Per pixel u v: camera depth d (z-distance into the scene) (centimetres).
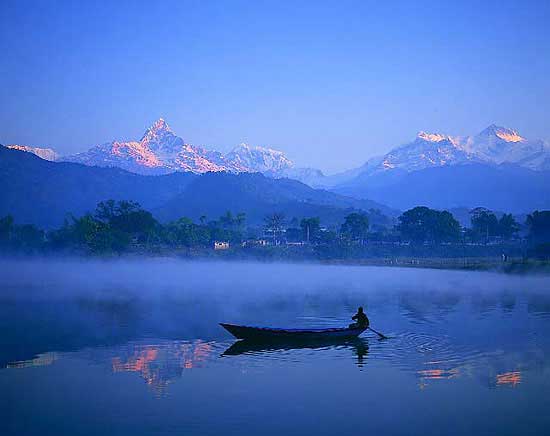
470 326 4903
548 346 3953
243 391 2877
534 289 9181
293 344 4094
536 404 2656
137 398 2759
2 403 2677
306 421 2445
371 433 2317
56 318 5434
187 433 2312
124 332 4591
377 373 3222
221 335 4478
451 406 2638
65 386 2950
